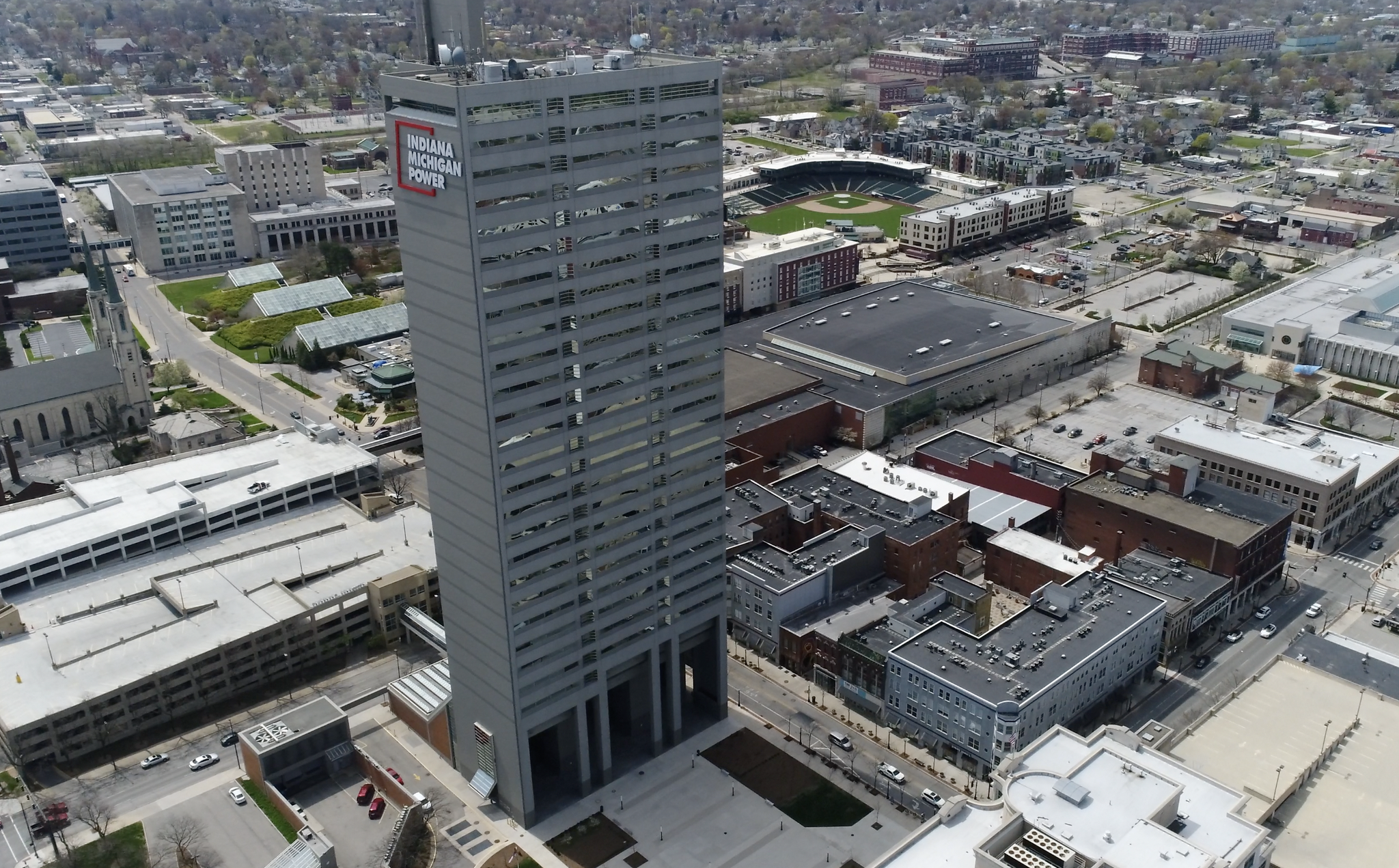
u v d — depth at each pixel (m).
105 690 183.62
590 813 170.25
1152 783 142.00
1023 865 129.88
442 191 138.62
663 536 171.88
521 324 144.88
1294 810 154.12
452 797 173.62
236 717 193.88
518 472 150.25
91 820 164.00
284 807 168.75
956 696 177.38
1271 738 167.25
